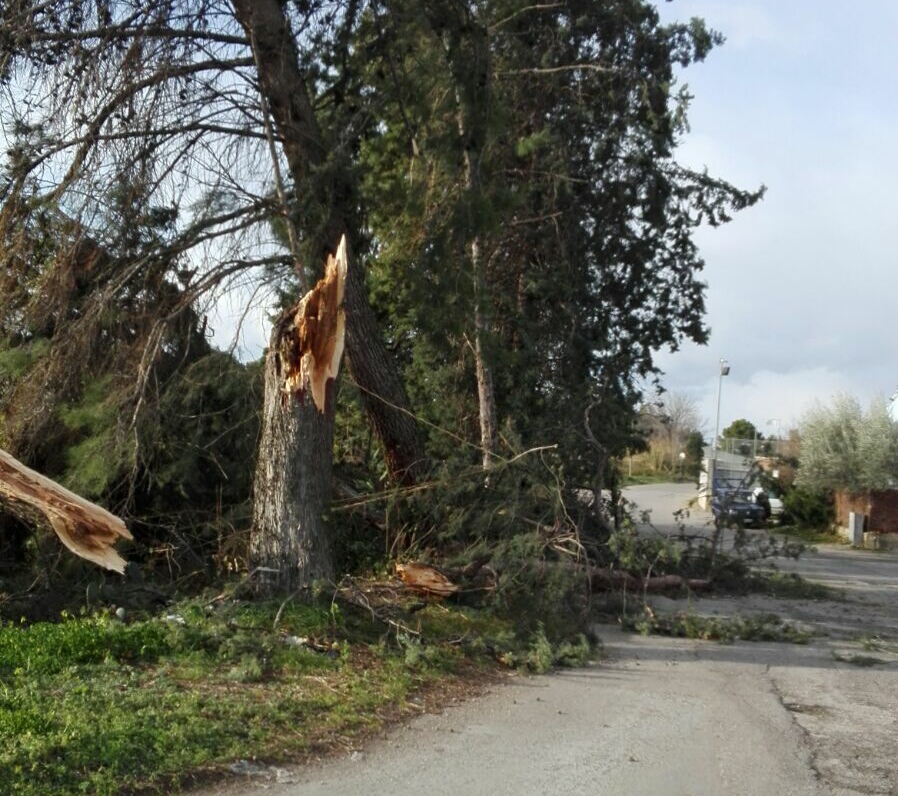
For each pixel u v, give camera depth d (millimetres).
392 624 10047
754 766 7176
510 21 17562
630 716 8438
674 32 21266
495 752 7156
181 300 11680
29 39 11344
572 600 11727
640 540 13453
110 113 11562
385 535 13523
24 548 11602
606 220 20969
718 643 11992
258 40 11883
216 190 11711
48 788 5469
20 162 11500
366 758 6793
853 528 31016
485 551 11883
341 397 14422
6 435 11688
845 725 8484
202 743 6461
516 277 19188
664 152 20609
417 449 13922
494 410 16781
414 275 12562
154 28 11570
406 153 13492
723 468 22344
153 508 12344
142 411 11438
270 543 10555
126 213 11609
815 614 14539
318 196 11633
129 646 8398
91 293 11734
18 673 7230
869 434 31969
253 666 8273
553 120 19781
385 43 12648
